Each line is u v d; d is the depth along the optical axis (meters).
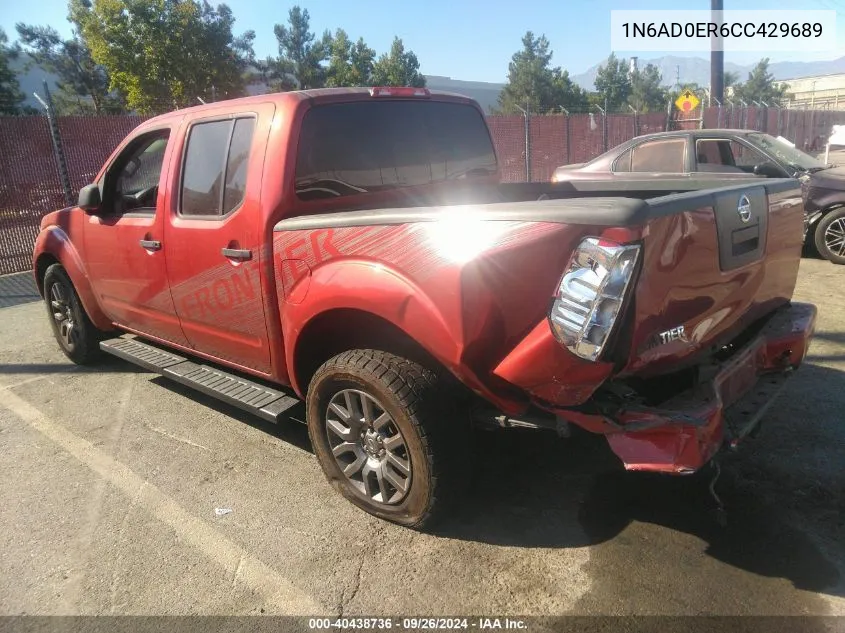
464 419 2.82
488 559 2.82
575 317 2.32
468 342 2.51
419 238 2.63
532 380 2.46
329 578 2.76
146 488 3.54
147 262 4.11
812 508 3.04
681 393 2.57
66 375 5.35
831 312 6.04
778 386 3.03
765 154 8.07
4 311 7.60
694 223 2.54
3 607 2.67
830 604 2.46
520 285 2.41
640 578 2.65
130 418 4.45
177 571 2.85
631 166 8.80
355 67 46.69
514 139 15.94
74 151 10.39
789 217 3.32
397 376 2.77
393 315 2.70
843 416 3.92
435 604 2.58
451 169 4.18
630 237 2.23
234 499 3.39
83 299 4.98
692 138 8.40
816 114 31.75
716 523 2.97
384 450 2.98
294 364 3.31
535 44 49.56
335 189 3.49
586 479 3.39
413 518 2.94
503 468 3.53
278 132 3.32
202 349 4.06
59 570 2.88
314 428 3.24
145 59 33.50
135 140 4.26
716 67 20.22
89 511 3.33
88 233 4.66
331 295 2.92
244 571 2.83
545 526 3.02
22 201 9.94
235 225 3.43
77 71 41.84
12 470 3.78
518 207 2.46
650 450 2.35
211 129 3.67
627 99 53.19
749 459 3.48
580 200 2.43
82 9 38.94
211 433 4.18
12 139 9.76
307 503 3.33
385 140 3.78
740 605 2.48
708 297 2.71
